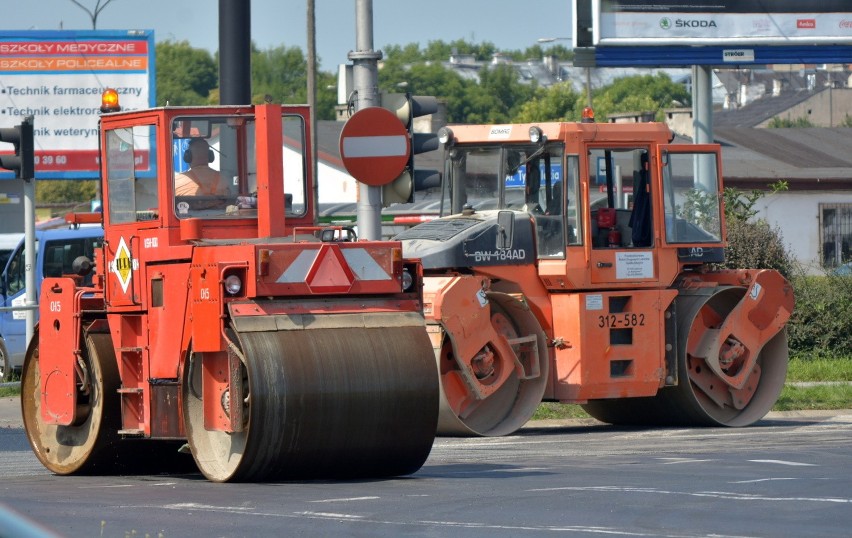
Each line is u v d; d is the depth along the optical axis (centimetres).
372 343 3381
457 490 3225
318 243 3394
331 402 3288
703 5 8750
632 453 4372
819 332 8081
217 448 3475
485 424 5081
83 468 3916
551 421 5744
